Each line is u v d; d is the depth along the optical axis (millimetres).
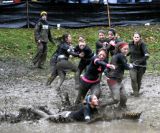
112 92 16828
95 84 16906
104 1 38375
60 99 19062
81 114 15555
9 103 18344
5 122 15625
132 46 20000
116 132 14281
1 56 30094
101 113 16000
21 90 21141
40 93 20406
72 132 14281
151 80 23906
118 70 16891
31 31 34812
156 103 18328
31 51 31609
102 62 16406
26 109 16109
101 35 21125
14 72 25953
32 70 26812
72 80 23875
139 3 37562
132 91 20922
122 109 17016
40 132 14328
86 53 19859
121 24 37219
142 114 16500
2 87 21875
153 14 37938
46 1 36500
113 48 20250
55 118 15555
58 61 21031
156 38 35344
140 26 37375
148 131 14352
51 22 35969
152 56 31172
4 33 33688
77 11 36406
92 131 14383
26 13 35531
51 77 21719
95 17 36781
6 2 37562
